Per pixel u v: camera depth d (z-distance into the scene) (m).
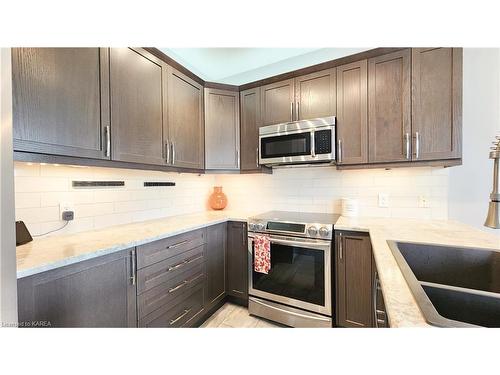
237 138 2.41
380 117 1.73
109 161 1.40
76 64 1.20
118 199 1.78
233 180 2.78
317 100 1.99
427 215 1.87
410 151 1.63
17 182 1.23
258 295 2.00
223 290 2.17
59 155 1.14
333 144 1.88
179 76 1.97
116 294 1.17
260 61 2.45
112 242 1.22
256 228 1.99
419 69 1.59
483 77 1.79
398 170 1.97
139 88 1.58
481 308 0.65
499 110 1.76
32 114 1.02
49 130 1.09
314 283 1.75
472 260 1.05
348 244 1.66
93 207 1.60
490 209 0.95
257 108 2.31
